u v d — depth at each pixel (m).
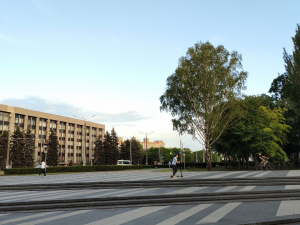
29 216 9.41
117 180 18.00
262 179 16.36
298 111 42.66
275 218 7.99
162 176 21.62
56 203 11.25
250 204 10.70
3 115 76.31
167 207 10.55
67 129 98.75
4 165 67.75
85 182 16.72
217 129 36.38
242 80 36.28
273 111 39.59
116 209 10.41
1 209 10.46
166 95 38.44
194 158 129.00
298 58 44.94
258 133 37.12
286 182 15.83
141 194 12.45
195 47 37.50
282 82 52.91
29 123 84.69
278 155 38.47
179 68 36.38
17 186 16.28
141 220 8.34
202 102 36.81
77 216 9.19
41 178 24.88
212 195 12.28
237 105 36.72
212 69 35.94
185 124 38.47
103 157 82.06
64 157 96.62
